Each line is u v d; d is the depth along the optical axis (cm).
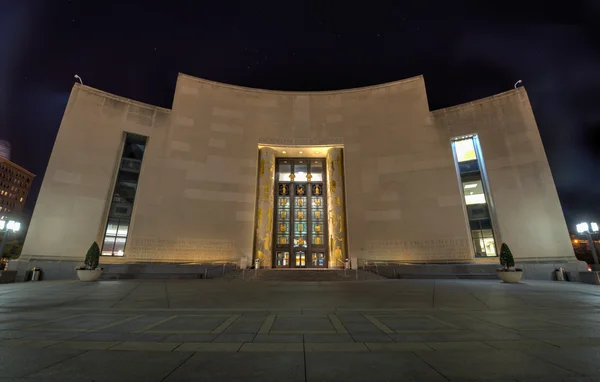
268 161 2992
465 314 700
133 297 1026
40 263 2141
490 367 339
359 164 2936
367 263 2636
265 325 579
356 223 2777
